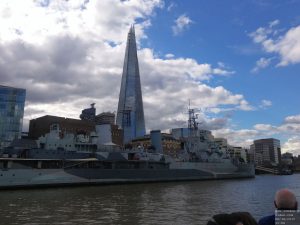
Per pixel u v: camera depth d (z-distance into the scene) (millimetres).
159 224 27906
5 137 109938
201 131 139500
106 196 50750
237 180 112188
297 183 95625
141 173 86875
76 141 85312
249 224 5195
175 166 98562
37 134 134125
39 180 66188
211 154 122938
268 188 71750
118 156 84375
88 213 33375
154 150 109438
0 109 111125
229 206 40562
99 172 77188
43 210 35156
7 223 27734
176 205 40625
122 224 27750
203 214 33625
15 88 115312
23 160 65625
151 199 47125
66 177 70562
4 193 55031
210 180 107812
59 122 134000
